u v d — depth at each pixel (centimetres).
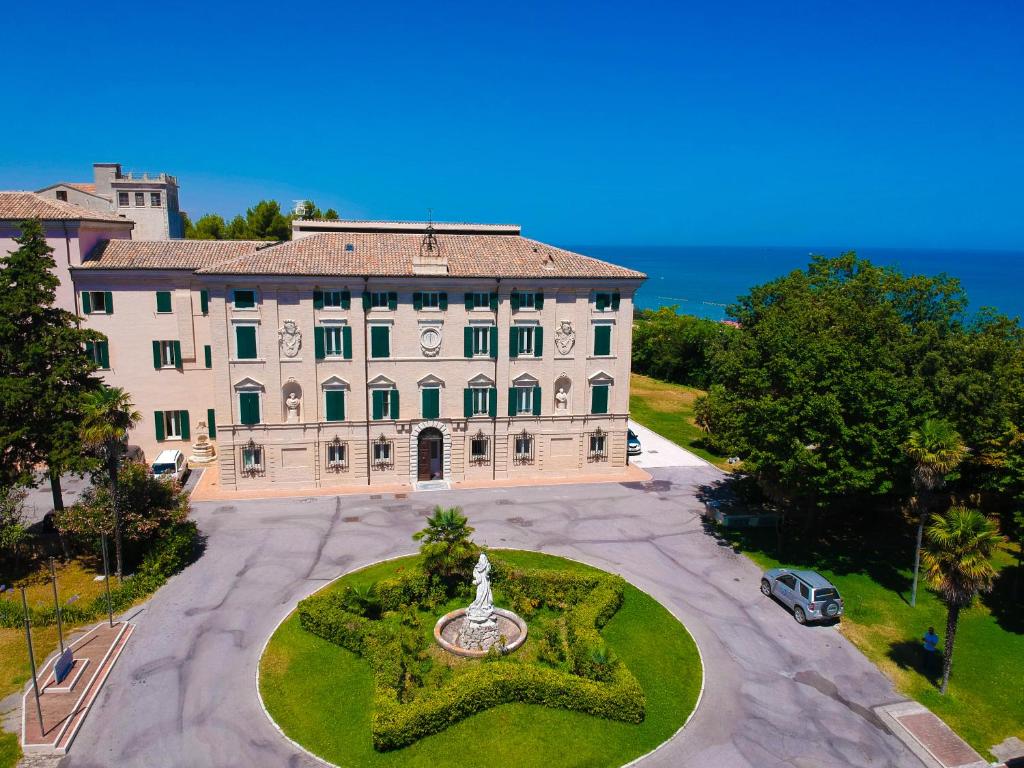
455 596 3466
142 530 3544
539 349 5116
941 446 3381
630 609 3444
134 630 3175
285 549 4041
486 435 5172
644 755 2481
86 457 3591
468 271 4900
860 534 4456
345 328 4775
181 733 2531
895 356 4112
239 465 4853
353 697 2727
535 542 4228
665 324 11056
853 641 3275
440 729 2542
